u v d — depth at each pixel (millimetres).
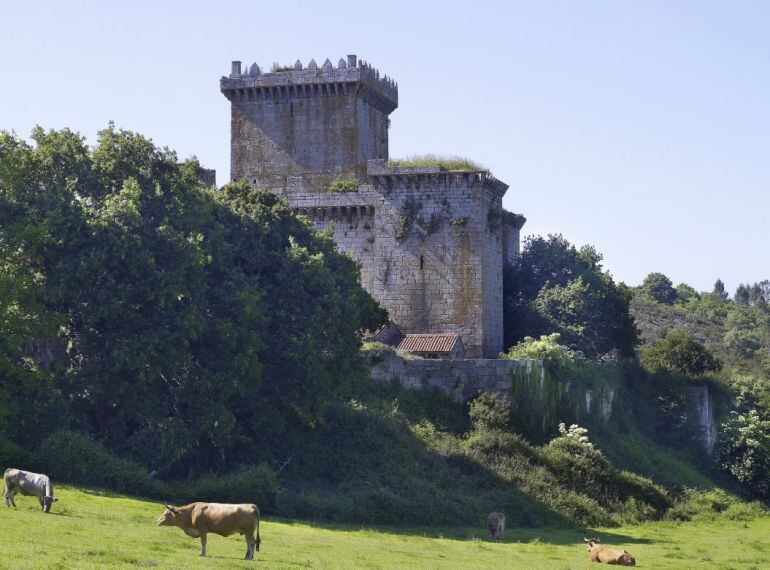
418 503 61844
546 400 84062
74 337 63750
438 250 94250
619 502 74875
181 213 65812
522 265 109188
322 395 66688
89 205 63938
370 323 79375
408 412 79000
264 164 107625
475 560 45094
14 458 53719
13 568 30344
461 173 93938
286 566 35531
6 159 62344
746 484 94062
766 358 171125
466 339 93375
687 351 106688
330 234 80188
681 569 47812
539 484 72250
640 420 98750
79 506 45531
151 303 62344
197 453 63469
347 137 106188
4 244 59656
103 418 62250
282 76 107000
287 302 68438
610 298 106000
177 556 35438
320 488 64750
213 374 62250
